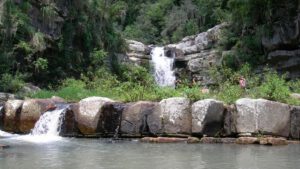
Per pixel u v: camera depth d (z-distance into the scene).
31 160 8.39
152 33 52.94
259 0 26.33
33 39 25.06
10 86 21.78
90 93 19.50
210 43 31.84
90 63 29.00
